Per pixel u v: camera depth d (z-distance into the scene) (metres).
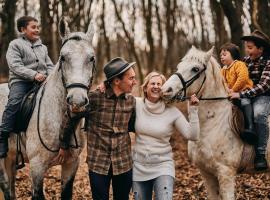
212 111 4.84
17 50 4.92
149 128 4.15
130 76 4.02
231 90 4.89
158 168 4.15
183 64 4.61
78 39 4.25
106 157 4.02
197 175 7.98
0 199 5.53
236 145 4.84
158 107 4.20
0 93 5.18
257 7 9.83
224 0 10.10
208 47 12.52
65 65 4.19
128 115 4.11
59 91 4.51
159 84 4.17
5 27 10.37
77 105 3.97
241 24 10.16
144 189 4.24
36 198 4.63
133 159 4.25
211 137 4.80
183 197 6.64
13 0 10.41
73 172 4.71
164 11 12.80
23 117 4.77
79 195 6.78
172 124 4.22
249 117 4.86
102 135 4.04
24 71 4.81
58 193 6.86
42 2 10.96
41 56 5.08
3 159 5.13
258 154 4.84
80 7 11.59
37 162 4.62
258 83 4.97
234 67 4.96
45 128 4.56
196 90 4.66
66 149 4.33
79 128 4.62
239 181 7.37
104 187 4.03
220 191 4.82
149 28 12.86
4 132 4.72
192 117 4.11
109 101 4.04
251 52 5.01
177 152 10.25
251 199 6.44
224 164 4.81
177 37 13.69
